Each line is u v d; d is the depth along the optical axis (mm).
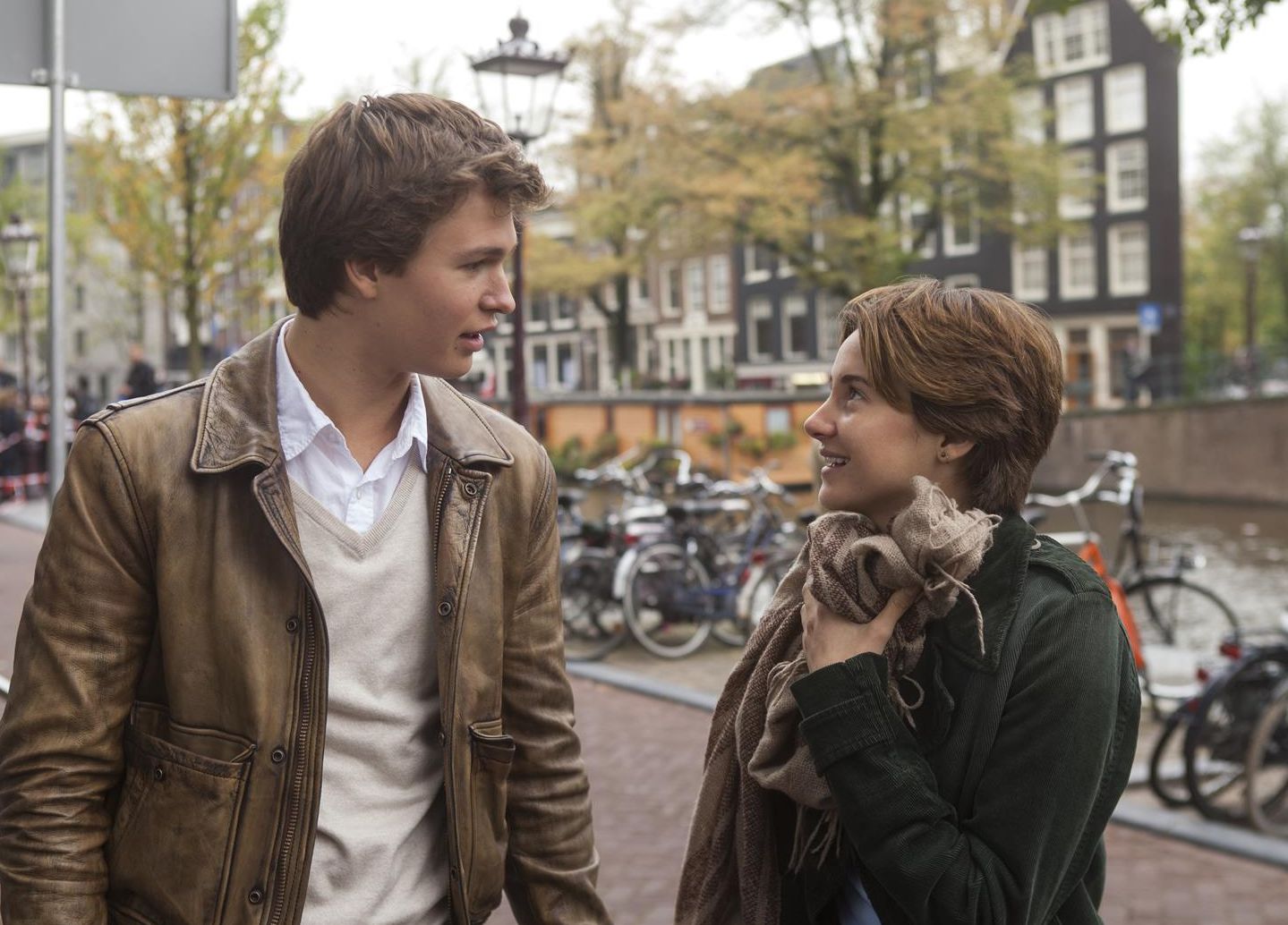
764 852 1494
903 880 1287
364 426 1450
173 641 1347
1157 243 34781
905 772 1311
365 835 1413
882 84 22125
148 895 1353
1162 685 6598
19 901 1307
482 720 1474
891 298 1404
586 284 27188
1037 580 1367
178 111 14188
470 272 1371
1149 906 3809
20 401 21297
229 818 1341
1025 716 1310
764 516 8781
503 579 1522
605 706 6445
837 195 23750
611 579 8133
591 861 1608
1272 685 4918
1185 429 26125
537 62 7879
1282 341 39625
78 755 1333
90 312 50938
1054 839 1303
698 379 43219
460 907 1467
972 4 21406
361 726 1419
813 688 1349
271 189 14867
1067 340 36625
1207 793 4891
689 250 25375
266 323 16781
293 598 1367
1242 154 34812
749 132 22391
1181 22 5328
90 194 15398
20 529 13797
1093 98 35594
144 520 1349
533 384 48125
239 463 1354
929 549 1322
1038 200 23047
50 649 1333
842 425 1416
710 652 8281
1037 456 1429
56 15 3316
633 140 22984
